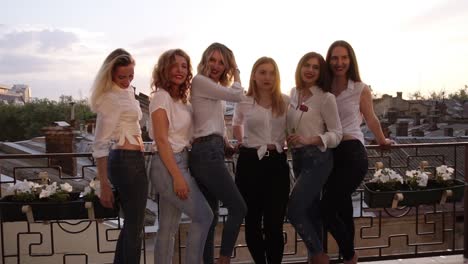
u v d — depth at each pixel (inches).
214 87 102.0
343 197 116.3
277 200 113.0
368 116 119.3
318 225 123.6
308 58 113.3
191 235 103.2
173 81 102.2
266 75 111.0
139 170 101.0
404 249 337.1
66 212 116.0
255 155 112.7
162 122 98.8
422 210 329.1
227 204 105.4
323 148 111.3
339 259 135.8
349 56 116.6
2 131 1262.3
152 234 254.7
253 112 113.3
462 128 792.9
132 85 103.5
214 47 106.6
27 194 118.1
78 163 328.8
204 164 103.1
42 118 1259.8
